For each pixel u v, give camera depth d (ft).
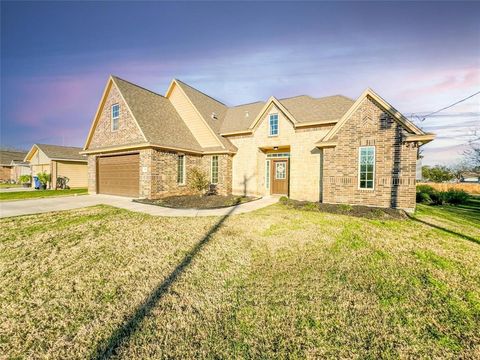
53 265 14.29
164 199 41.06
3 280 12.46
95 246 17.54
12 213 29.58
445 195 48.96
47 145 82.69
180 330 8.66
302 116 44.14
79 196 47.60
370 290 11.50
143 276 12.86
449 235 21.13
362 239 19.38
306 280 12.40
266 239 19.19
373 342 8.11
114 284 12.00
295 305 10.17
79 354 7.59
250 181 49.34
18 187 84.17
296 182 43.86
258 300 10.56
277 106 45.29
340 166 35.42
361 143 33.86
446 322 9.23
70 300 10.60
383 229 22.70
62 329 8.74
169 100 56.95
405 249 17.22
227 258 15.28
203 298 10.72
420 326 8.97
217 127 53.67
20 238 19.45
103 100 48.37
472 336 8.48
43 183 72.08
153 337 8.30
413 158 30.81
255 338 8.24
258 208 34.50
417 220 27.35
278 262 14.67
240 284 11.97
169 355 7.48
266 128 47.39
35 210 31.73
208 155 50.75
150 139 40.40
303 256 15.62
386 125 32.22
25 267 14.02
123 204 36.83
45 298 10.77
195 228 22.49
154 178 40.70
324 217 27.76
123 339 8.19
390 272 13.47
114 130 47.01
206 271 13.42
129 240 18.90
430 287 11.87
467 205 47.34
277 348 7.80
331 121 39.70
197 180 44.14
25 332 8.59
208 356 7.47
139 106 45.70
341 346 7.91
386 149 32.27
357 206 33.12
